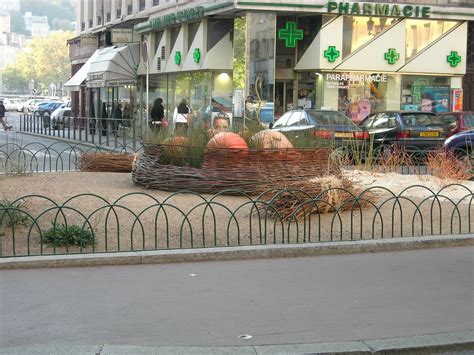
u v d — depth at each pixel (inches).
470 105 1133.1
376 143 769.6
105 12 1651.1
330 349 211.9
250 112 984.3
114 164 590.9
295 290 275.6
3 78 4950.8
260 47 984.9
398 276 297.6
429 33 1063.0
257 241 344.5
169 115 1235.2
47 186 471.5
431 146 775.7
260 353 208.8
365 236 358.3
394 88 1053.2
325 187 391.9
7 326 230.8
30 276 290.0
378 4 1005.2
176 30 1195.9
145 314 244.7
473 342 220.7
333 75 1018.7
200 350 210.4
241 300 261.9
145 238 345.7
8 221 342.3
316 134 510.9
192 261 317.1
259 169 441.1
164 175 456.8
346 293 272.2
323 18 1000.9
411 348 215.2
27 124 1581.0
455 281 290.8
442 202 445.4
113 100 1512.1
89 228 340.8
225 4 981.8
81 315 242.5
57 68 4035.4
